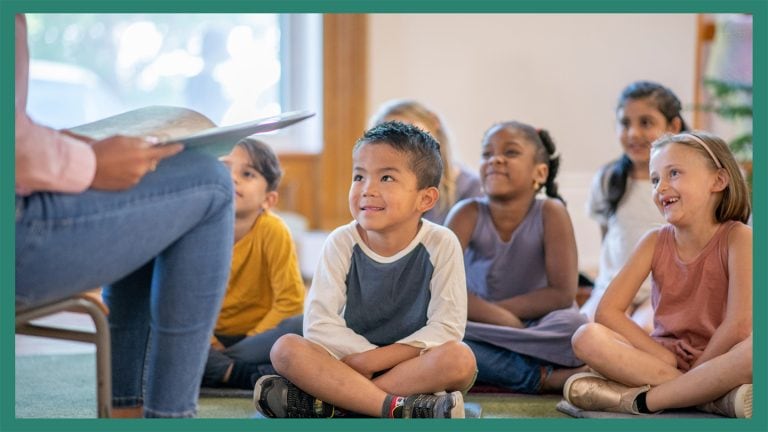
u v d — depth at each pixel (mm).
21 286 1229
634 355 1705
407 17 4109
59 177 1187
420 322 1710
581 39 4145
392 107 2602
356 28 4090
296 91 4320
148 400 1416
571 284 2160
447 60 4129
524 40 4133
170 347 1391
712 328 1792
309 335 1656
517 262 2207
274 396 1605
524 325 2150
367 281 1711
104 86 4262
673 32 4152
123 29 4246
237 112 4320
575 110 4164
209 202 1345
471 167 4160
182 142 1294
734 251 1767
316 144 4277
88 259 1244
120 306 1570
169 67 4289
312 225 4262
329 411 1613
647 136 2439
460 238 2225
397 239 1703
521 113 4160
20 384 1961
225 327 2158
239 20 4281
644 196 2455
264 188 2113
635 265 1867
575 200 4141
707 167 1796
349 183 4195
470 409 1688
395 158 1655
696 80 4117
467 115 4148
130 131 1450
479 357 1969
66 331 1316
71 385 1955
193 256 1369
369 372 1619
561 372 1942
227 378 1943
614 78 4168
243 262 2121
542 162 2219
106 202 1237
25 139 1164
